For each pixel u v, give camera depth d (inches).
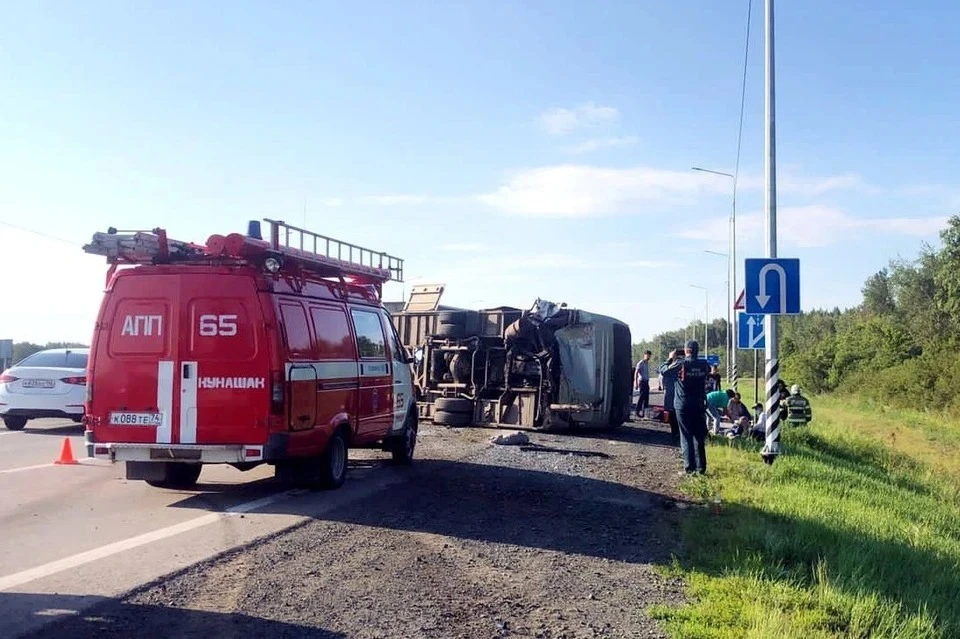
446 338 811.4
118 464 483.5
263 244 363.6
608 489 453.7
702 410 522.3
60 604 230.1
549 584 270.4
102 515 347.9
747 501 424.2
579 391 758.5
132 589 244.5
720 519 376.2
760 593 259.9
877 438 1227.2
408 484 443.2
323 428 399.2
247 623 220.8
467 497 410.6
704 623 233.8
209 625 218.4
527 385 768.3
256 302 363.3
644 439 748.6
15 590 242.2
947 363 1822.1
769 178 635.5
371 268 476.1
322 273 431.5
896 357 2225.6
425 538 322.7
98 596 237.8
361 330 458.9
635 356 3934.5
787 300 570.3
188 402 361.4
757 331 808.9
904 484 740.0
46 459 503.8
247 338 361.4
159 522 335.9
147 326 366.6
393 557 292.4
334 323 423.2
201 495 397.4
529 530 344.2
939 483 821.2
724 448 651.5
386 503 386.6
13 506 362.9
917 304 2834.6
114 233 358.3
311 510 365.4
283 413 362.3
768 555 307.9
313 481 406.6
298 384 374.0
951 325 2183.8
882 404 1998.0
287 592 248.4
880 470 821.2
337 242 433.1
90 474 449.4
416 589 258.1
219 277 365.1
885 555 322.0
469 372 793.6
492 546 315.0
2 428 687.7
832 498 474.3
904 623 240.7
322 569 273.4
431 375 819.4
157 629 213.9
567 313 769.6
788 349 3157.0
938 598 279.6
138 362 365.7
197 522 336.8
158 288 367.6
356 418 440.5
